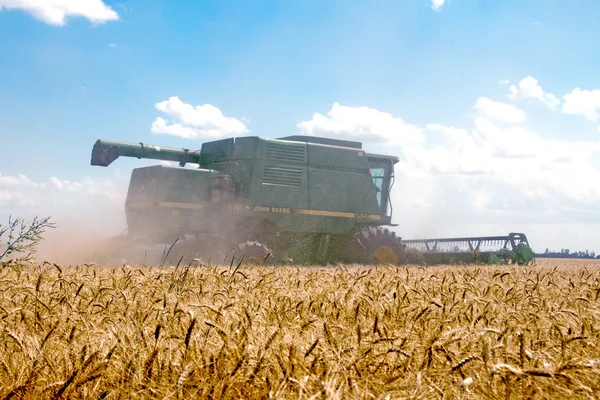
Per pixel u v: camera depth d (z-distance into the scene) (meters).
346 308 5.61
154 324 4.84
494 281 9.18
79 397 3.57
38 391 3.52
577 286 8.86
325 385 3.10
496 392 3.51
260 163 22.27
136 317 5.04
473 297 6.41
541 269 14.25
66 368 3.77
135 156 23.20
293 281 7.92
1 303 5.84
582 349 4.34
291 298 6.10
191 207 20.78
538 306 6.07
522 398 3.49
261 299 5.93
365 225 24.48
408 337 4.41
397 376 3.60
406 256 24.31
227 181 21.17
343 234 23.73
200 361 3.75
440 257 26.39
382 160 25.72
